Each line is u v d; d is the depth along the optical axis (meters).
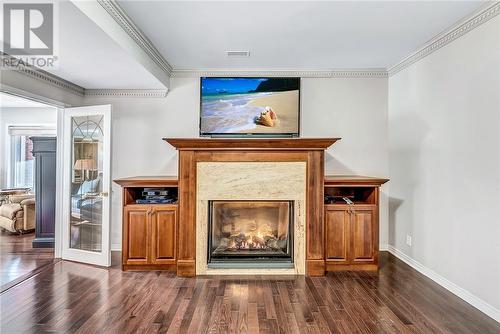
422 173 3.48
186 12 2.64
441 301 2.78
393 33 3.08
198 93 4.27
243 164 3.45
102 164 3.79
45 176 4.59
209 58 3.81
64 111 3.96
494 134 2.49
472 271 2.72
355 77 4.30
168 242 3.53
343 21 2.82
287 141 3.37
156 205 3.52
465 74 2.80
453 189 2.96
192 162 3.43
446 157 3.07
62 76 3.59
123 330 2.28
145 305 2.67
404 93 3.87
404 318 2.48
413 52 3.60
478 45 2.65
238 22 2.84
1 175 6.92
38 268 3.60
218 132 4.22
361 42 3.31
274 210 3.82
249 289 3.04
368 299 2.82
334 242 3.55
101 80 3.76
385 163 4.30
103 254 3.68
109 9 2.39
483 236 2.60
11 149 6.96
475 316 2.52
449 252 3.02
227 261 3.53
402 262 3.85
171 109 4.28
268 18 2.76
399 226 4.00
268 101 4.23
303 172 3.47
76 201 3.97
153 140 4.29
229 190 3.45
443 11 2.63
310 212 3.45
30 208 5.46
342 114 4.29
